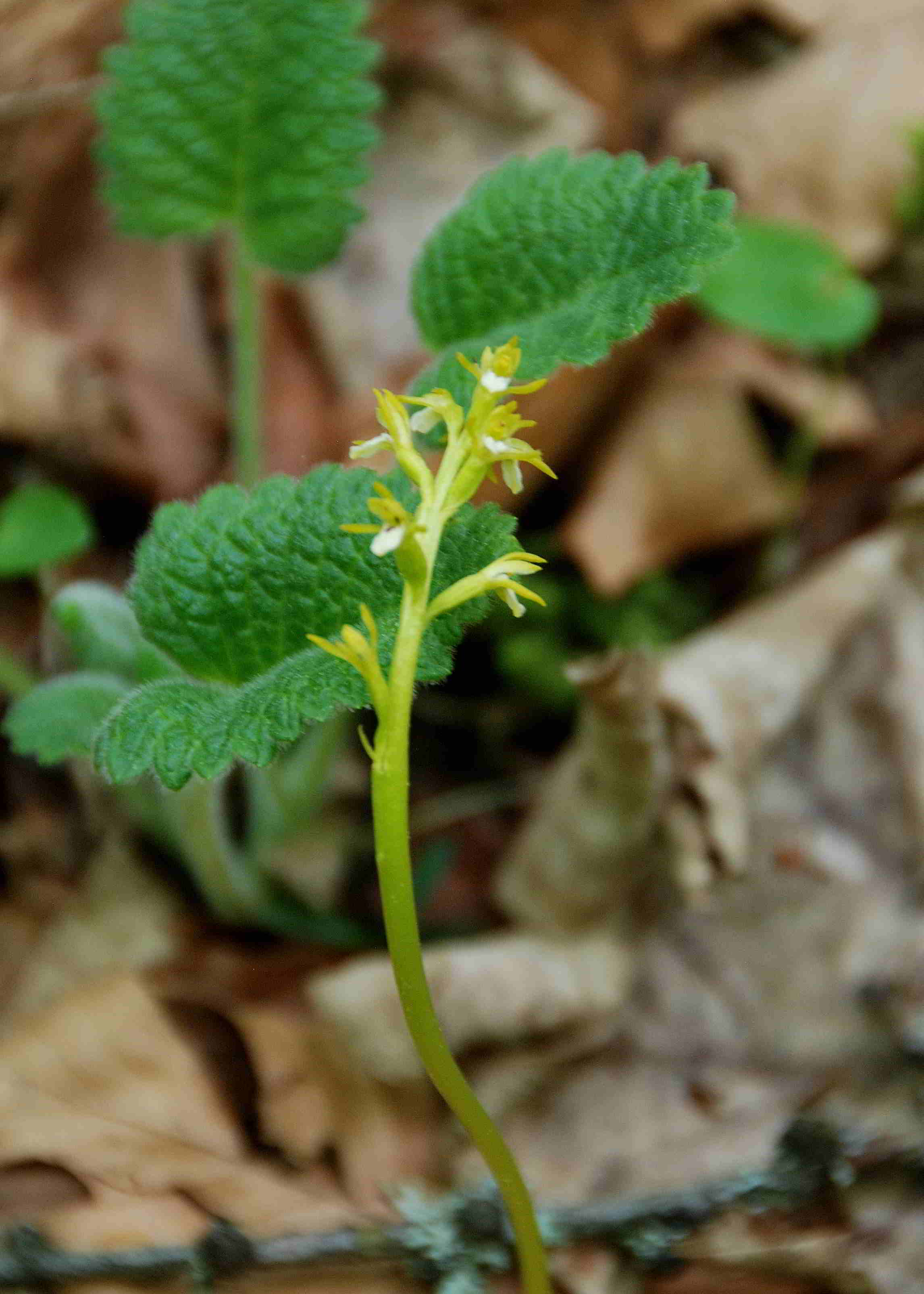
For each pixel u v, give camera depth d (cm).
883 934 30
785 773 31
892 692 32
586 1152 28
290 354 37
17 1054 27
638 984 29
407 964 21
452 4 42
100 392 35
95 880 31
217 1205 27
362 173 28
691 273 23
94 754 22
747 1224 27
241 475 31
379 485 21
